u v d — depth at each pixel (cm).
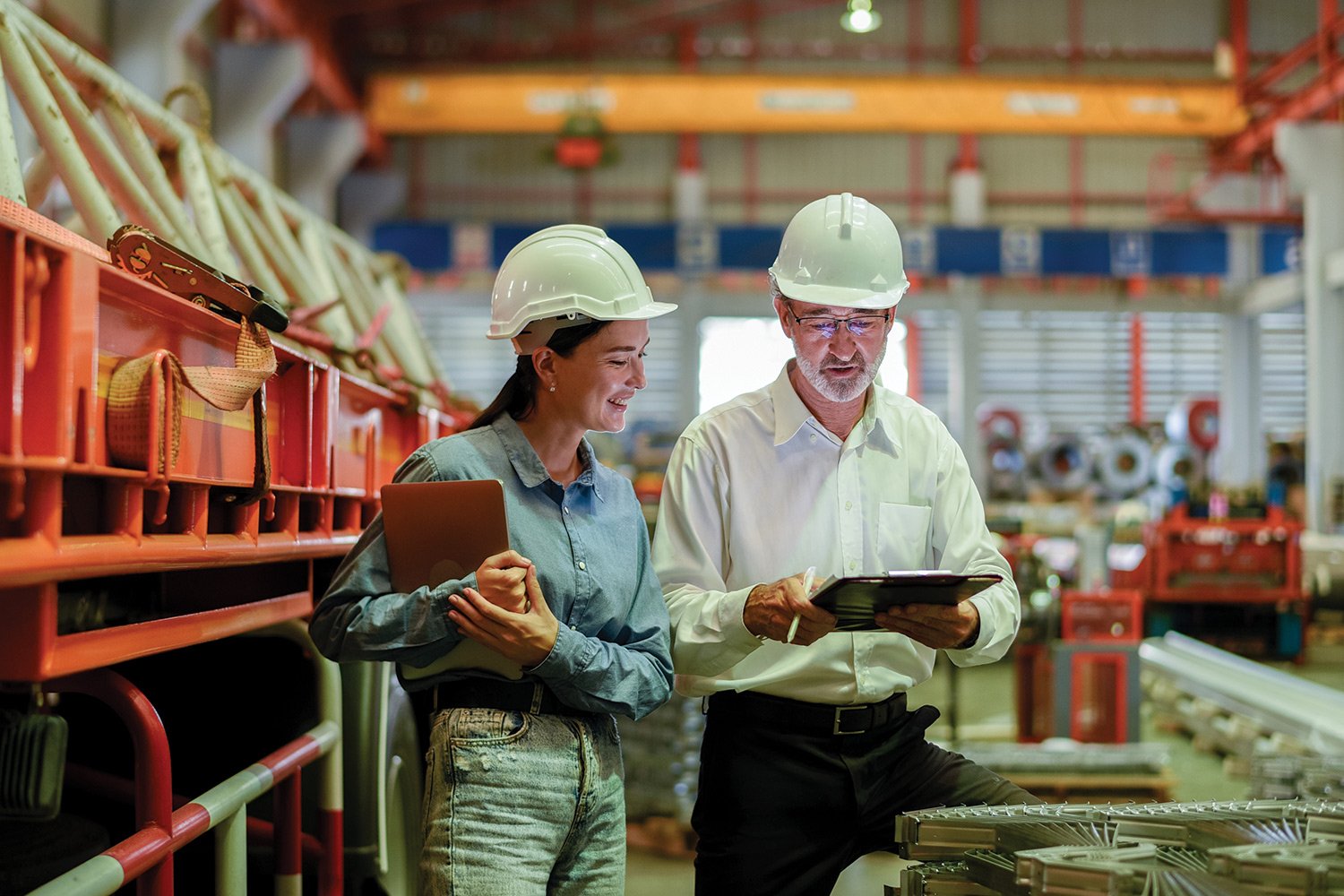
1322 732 544
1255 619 1082
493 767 182
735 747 238
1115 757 548
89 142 272
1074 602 658
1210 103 1631
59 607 160
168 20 1066
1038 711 696
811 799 235
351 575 186
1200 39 1959
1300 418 1944
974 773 243
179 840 176
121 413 154
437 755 186
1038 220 1983
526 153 1972
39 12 922
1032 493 1578
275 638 278
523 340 197
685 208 1936
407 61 1956
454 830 181
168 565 169
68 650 145
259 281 347
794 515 240
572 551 195
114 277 151
